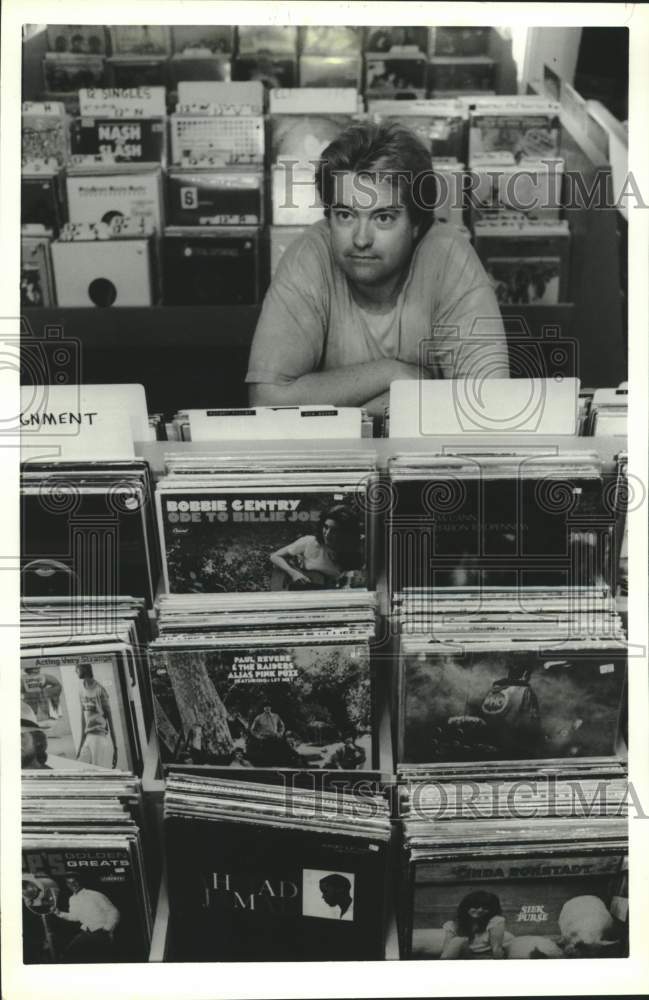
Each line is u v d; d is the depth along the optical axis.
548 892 1.17
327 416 1.09
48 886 1.16
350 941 1.20
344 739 1.16
